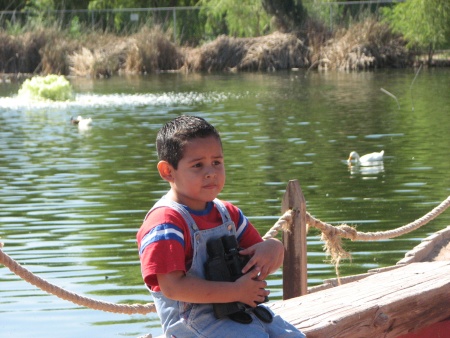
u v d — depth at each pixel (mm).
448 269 6559
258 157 19016
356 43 46719
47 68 47875
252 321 4406
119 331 8680
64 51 48438
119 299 9633
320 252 11328
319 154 19312
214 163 4434
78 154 19953
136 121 26219
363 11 51594
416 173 16688
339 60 46438
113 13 55406
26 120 27062
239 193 15156
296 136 22172
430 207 13750
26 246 11930
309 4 51406
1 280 10484
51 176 17203
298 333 4520
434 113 26062
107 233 12555
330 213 13539
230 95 33750
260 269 4359
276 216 13352
